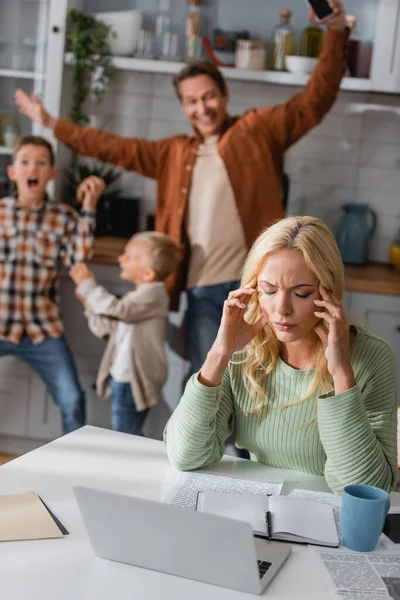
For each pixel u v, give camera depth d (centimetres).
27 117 374
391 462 164
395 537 141
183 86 345
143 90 407
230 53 381
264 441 175
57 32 360
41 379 367
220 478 164
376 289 354
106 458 170
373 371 169
